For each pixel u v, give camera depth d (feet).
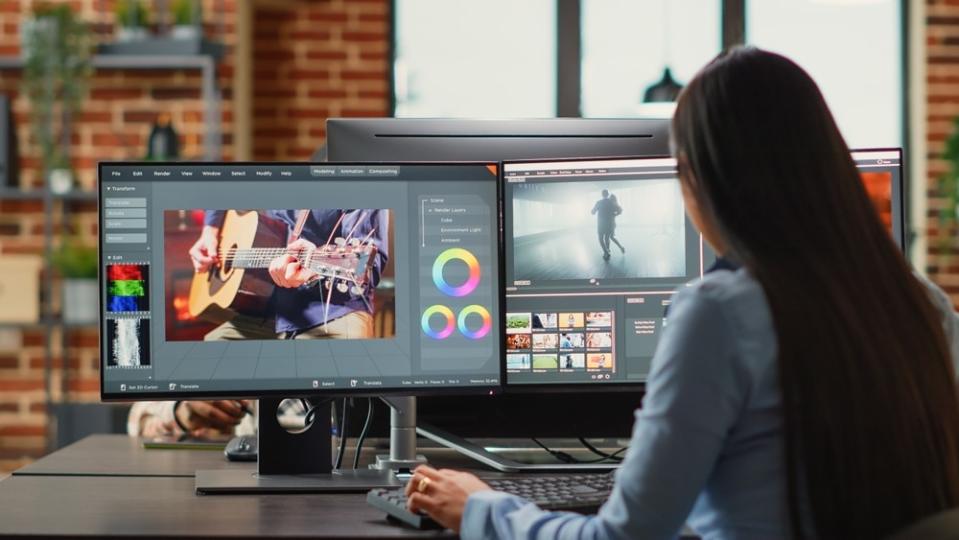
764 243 3.59
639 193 5.57
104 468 5.87
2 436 14.70
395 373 5.35
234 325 5.23
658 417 3.58
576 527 3.79
